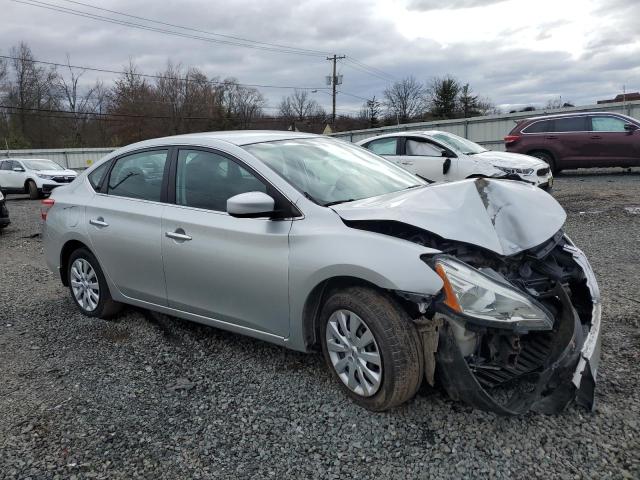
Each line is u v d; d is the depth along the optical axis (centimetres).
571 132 1398
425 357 288
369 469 263
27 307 542
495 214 315
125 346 427
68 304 546
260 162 363
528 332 298
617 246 681
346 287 314
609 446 270
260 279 345
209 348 414
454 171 1005
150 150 442
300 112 7056
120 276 449
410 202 316
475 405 281
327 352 328
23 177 1962
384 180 400
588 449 269
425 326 286
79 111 5509
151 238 411
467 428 290
